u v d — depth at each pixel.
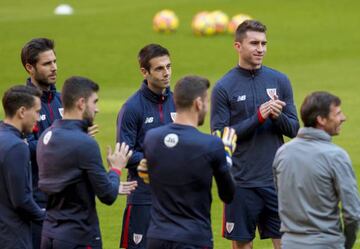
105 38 100.38
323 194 23.69
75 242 24.98
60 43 97.44
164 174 23.89
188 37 101.31
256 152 30.05
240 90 30.38
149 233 24.20
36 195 28.41
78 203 25.03
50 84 29.55
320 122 23.94
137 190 29.50
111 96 72.19
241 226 30.30
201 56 90.31
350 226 23.59
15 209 25.23
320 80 76.31
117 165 25.58
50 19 114.25
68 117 25.33
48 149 25.11
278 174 24.42
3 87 77.69
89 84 25.36
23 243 25.42
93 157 24.78
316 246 23.69
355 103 65.25
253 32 30.17
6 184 25.11
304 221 23.86
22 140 25.28
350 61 85.75
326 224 23.75
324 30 103.50
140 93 29.92
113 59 89.25
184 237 23.69
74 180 24.83
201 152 23.69
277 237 30.47
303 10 116.75
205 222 24.06
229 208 30.41
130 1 135.25
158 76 29.45
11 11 126.88
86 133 25.36
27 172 25.12
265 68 30.88
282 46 94.62
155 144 24.06
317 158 23.70
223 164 23.95
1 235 25.28
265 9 118.81
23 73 83.06
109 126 58.97
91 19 113.44
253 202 30.20
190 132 23.92
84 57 90.19
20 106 25.36
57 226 25.16
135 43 97.44
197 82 24.06
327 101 23.81
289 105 30.80
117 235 36.47
